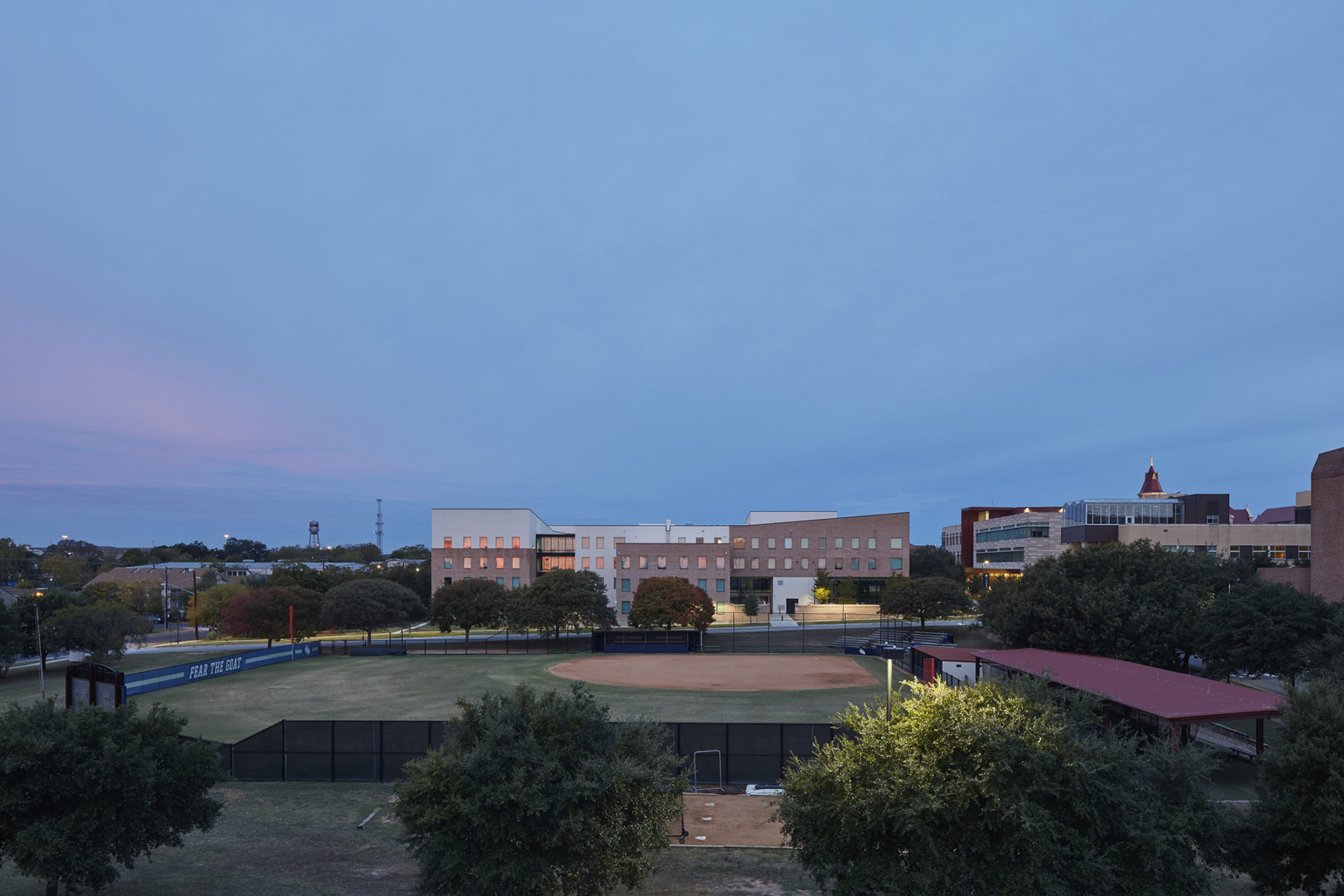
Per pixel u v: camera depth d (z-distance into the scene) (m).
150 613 134.12
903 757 16.02
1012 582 73.38
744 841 23.62
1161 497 117.69
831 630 100.81
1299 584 59.53
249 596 82.88
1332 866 16.97
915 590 96.50
